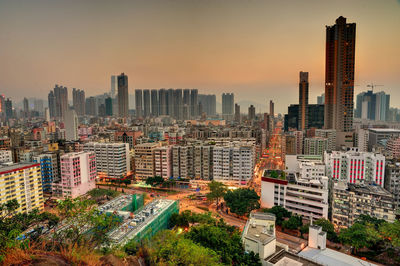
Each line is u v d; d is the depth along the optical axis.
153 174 195.88
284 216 118.00
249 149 180.12
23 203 127.25
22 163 136.12
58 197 157.75
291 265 68.00
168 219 106.38
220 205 152.38
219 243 75.25
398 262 86.94
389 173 142.00
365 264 82.44
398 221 92.56
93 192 155.12
